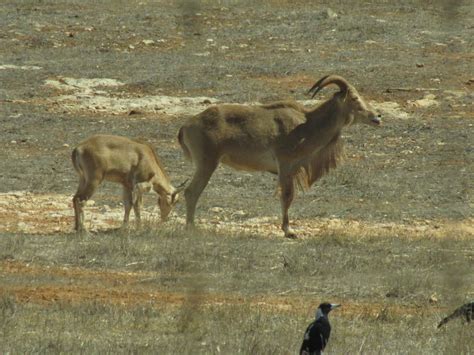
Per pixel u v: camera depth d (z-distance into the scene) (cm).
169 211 4688
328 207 5062
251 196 5244
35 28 8606
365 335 3036
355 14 9125
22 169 5638
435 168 5750
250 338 2925
